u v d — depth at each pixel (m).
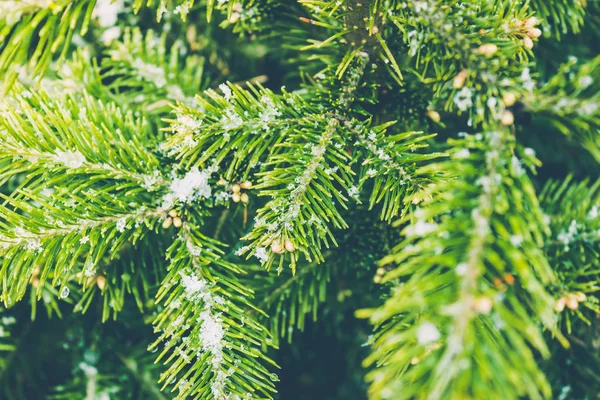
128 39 0.54
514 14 0.47
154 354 0.56
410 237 0.43
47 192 0.52
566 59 0.55
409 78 0.53
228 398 0.47
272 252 0.47
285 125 0.48
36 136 0.48
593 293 0.51
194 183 0.48
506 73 0.46
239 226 0.55
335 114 0.49
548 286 0.49
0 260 0.49
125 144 0.49
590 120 0.44
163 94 0.54
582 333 0.53
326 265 0.53
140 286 0.55
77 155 0.48
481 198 0.42
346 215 0.52
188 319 0.47
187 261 0.48
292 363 0.65
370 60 0.50
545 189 0.54
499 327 0.44
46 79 0.54
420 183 0.47
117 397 0.55
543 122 0.57
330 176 0.48
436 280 0.42
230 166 0.48
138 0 0.46
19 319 0.56
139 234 0.49
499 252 0.44
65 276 0.48
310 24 0.53
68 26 0.46
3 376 0.56
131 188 0.50
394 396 0.41
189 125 0.47
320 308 0.58
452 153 0.46
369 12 0.47
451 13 0.46
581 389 0.53
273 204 0.47
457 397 0.40
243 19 0.52
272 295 0.53
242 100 0.48
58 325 0.57
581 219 0.52
